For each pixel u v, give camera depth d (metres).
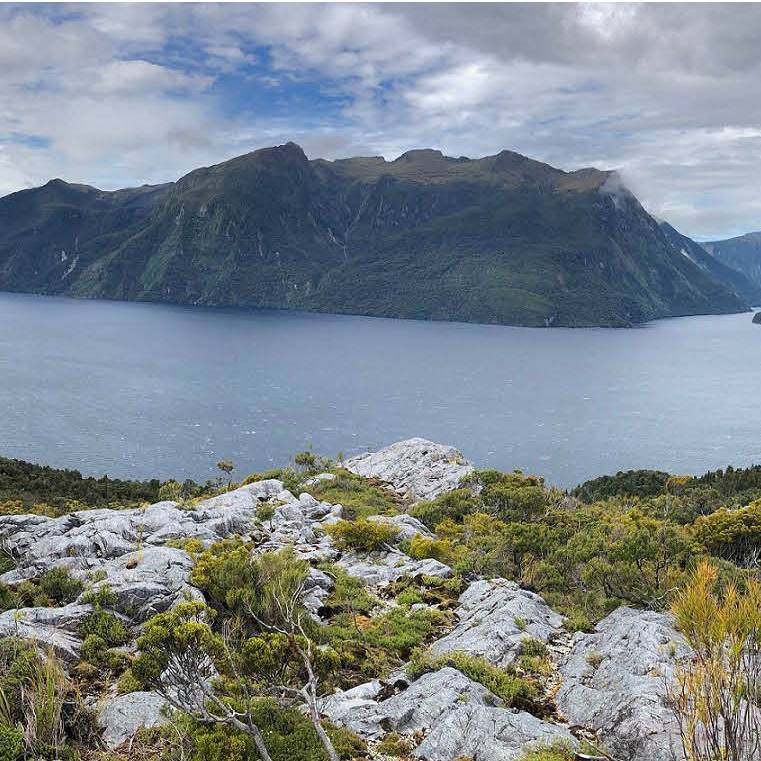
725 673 8.86
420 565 30.83
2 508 55.19
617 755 12.55
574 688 15.94
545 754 12.02
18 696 13.20
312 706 11.96
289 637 14.11
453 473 62.56
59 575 23.70
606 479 114.88
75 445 168.88
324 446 181.50
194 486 79.75
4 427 183.25
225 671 14.62
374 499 54.28
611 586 26.53
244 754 11.65
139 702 14.30
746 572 23.89
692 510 69.81
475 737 13.05
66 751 12.00
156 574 22.88
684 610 8.91
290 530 37.28
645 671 15.08
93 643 17.83
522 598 23.47
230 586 21.59
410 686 16.38
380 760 12.80
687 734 8.61
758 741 8.27
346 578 28.23
